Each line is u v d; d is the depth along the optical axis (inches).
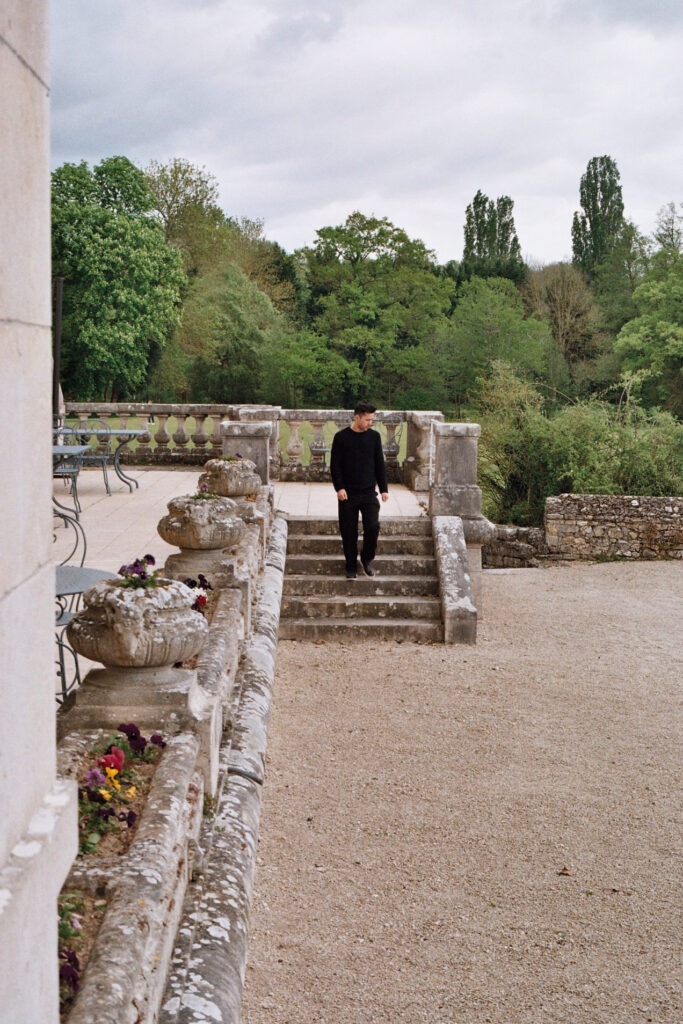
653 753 333.1
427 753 326.0
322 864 245.3
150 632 137.6
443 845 258.7
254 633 273.3
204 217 1951.3
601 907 228.4
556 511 752.3
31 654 62.8
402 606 462.6
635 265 2224.4
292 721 351.3
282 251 2315.5
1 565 55.6
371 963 201.9
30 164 61.6
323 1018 181.9
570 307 2220.7
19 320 59.0
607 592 620.7
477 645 460.8
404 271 2138.3
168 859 103.8
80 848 104.5
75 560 387.9
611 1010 187.6
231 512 259.9
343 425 636.1
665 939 214.8
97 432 573.9
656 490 834.2
